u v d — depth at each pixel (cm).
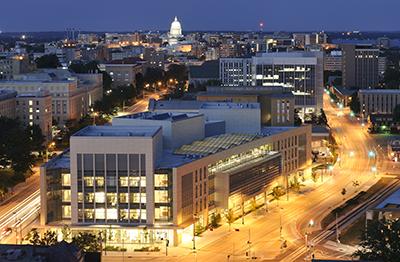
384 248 16338
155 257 19338
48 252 14688
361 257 16475
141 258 19238
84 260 15950
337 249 19875
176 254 19612
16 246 15312
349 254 19388
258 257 19288
